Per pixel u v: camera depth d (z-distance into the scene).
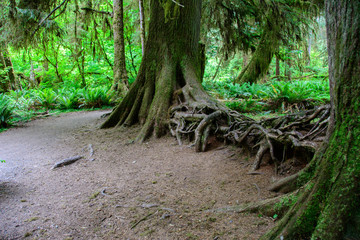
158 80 6.70
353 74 1.83
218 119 5.30
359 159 1.76
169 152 4.97
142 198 3.18
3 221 2.77
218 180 3.51
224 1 13.11
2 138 6.91
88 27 15.91
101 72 18.52
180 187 3.44
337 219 1.74
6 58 15.59
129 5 15.37
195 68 6.95
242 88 10.79
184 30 6.71
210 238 2.27
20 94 12.61
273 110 8.87
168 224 2.54
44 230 2.58
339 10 1.89
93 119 8.95
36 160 4.95
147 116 6.61
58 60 19.48
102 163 4.65
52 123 8.76
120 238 2.38
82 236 2.44
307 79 16.98
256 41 15.46
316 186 1.97
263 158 3.77
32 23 11.08
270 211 2.45
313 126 3.45
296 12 12.66
